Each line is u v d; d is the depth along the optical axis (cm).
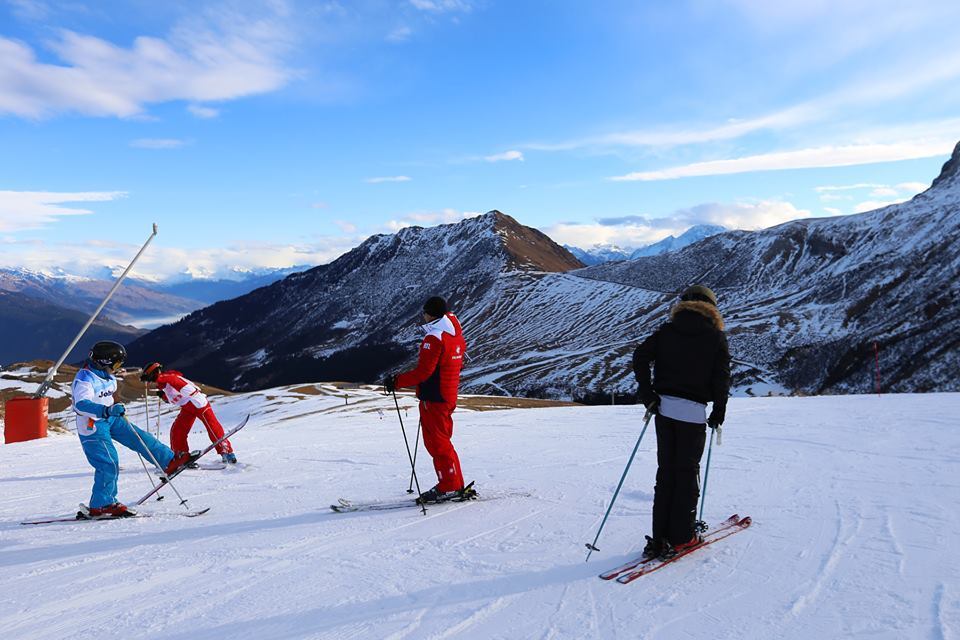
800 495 591
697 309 427
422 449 1052
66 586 421
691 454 425
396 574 418
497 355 15650
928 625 312
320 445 1148
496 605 361
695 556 430
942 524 480
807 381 9706
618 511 562
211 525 579
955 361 8862
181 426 912
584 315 18550
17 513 665
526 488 672
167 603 384
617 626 329
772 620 328
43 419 1599
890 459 756
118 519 622
